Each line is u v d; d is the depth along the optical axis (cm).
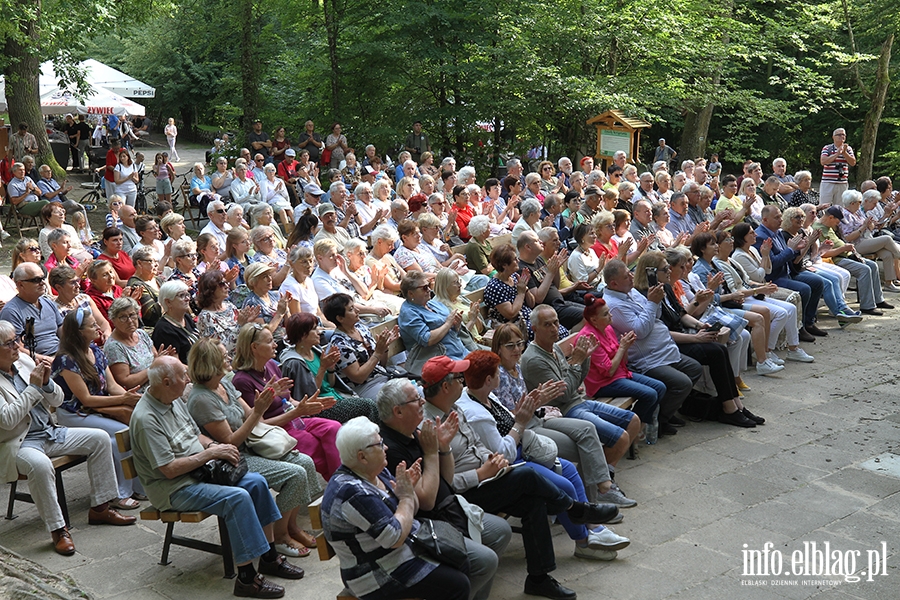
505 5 1930
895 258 1248
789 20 2252
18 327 688
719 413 796
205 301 687
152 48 3997
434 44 1933
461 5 1920
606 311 689
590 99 1733
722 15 2097
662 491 648
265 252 878
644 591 508
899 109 2684
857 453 722
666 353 757
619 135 1705
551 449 547
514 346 586
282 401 576
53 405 571
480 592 472
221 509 486
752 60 2820
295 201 1619
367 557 402
